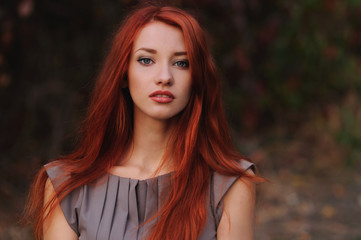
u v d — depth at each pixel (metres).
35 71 5.93
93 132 2.41
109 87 2.37
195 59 2.25
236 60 6.11
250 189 2.35
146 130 2.41
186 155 2.30
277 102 7.97
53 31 5.89
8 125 6.03
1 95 5.98
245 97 6.92
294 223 5.47
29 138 6.00
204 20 5.43
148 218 2.29
